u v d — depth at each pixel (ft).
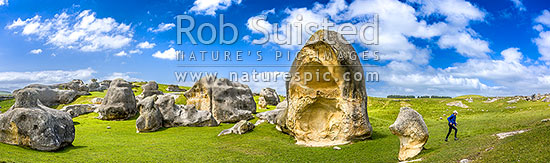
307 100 98.32
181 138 106.01
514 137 61.98
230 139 101.65
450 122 77.25
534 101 183.32
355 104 93.40
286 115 106.42
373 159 70.03
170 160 71.97
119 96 154.92
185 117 136.56
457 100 222.89
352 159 71.92
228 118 154.30
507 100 203.00
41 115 74.64
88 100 197.16
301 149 86.79
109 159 69.97
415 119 66.54
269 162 71.56
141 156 75.00
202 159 73.92
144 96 211.82
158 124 126.21
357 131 92.68
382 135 100.27
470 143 68.54
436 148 69.82
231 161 72.28
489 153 54.44
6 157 59.77
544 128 61.62
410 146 66.44
